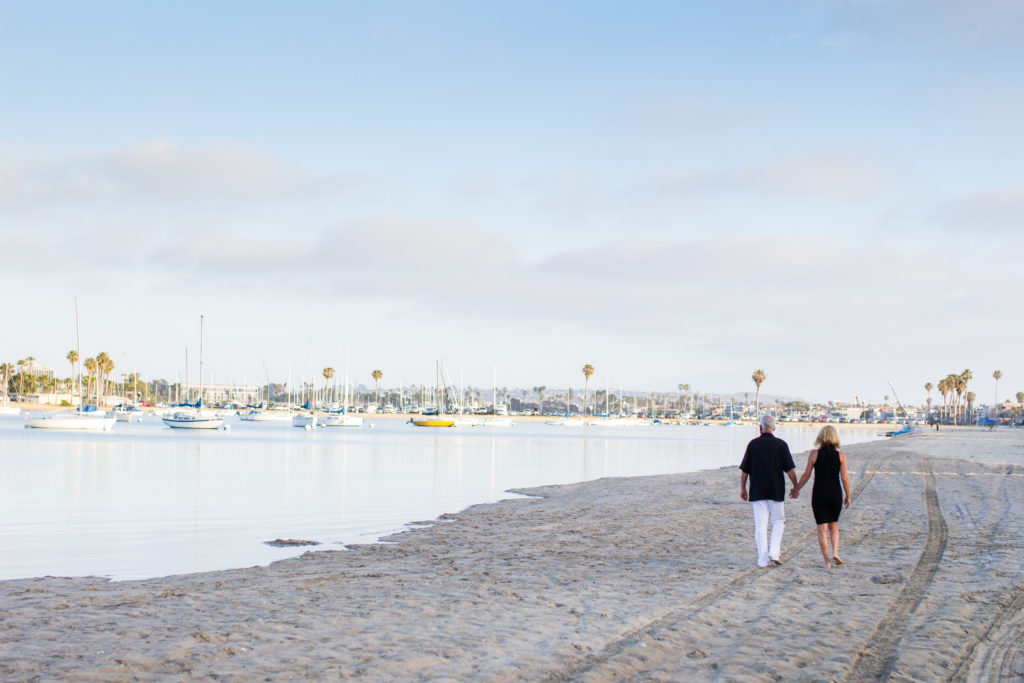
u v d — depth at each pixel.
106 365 176.62
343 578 11.66
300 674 6.68
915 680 6.53
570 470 43.66
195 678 6.59
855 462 36.16
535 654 7.29
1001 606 9.09
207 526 19.61
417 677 6.61
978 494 22.00
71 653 7.39
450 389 167.88
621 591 10.28
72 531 18.67
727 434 162.75
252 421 148.25
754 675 6.65
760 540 11.72
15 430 91.31
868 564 11.80
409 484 32.66
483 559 13.34
